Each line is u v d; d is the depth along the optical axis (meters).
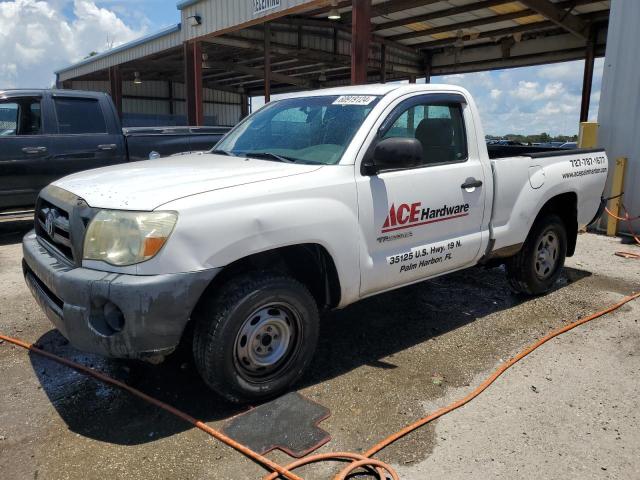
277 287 3.12
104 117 8.18
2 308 4.90
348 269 3.42
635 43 7.88
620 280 5.89
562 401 3.30
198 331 3.01
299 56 20.28
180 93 34.41
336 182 3.34
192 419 3.04
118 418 3.09
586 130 8.40
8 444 2.83
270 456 2.74
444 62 21.62
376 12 14.83
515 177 4.52
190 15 16.09
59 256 3.16
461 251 4.16
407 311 4.85
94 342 2.79
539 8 13.93
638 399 3.33
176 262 2.75
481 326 4.51
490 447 2.83
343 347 4.07
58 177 7.76
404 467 2.67
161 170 3.50
